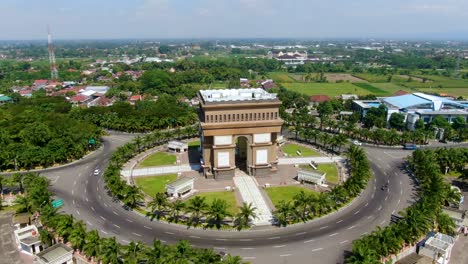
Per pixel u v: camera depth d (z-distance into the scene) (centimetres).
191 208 12556
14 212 13900
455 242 11975
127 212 13825
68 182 16775
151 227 12719
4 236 12231
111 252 9869
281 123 16925
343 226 12762
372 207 14188
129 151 19512
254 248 11425
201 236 12119
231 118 16638
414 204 13262
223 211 12262
